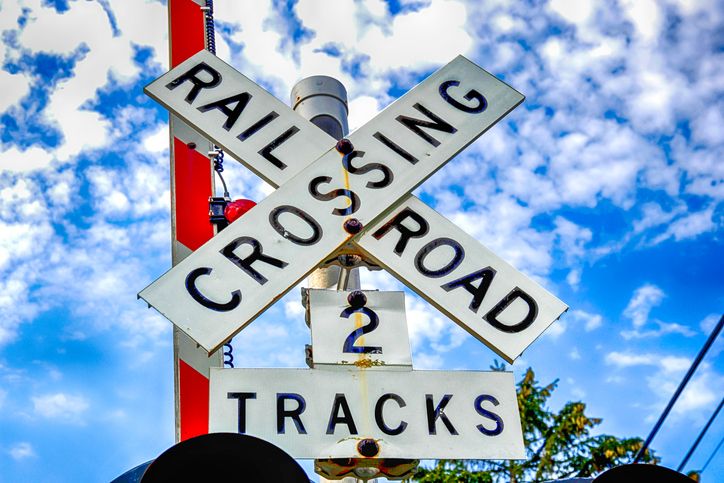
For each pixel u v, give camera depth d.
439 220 4.23
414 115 4.53
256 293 3.90
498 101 4.64
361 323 3.82
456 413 3.67
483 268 4.09
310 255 4.04
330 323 3.80
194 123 4.45
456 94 4.63
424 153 4.41
